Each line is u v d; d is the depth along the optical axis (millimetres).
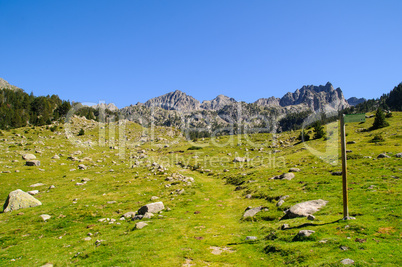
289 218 26453
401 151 52531
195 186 55562
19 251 24625
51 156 93875
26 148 102125
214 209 37938
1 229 31969
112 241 25047
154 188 54625
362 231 18109
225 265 18078
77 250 23750
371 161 47000
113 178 67000
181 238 24922
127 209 39531
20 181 62875
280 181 46000
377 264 13477
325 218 22828
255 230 25359
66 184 60406
